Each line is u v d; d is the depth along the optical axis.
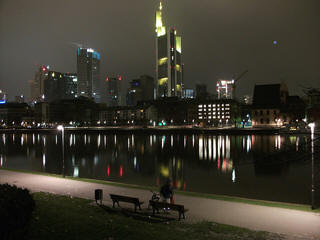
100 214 16.38
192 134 141.88
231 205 18.92
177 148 91.44
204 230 13.97
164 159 68.81
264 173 47.22
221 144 97.38
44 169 55.62
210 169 53.66
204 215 16.70
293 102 160.25
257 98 163.62
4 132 181.75
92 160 68.19
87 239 12.39
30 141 124.12
